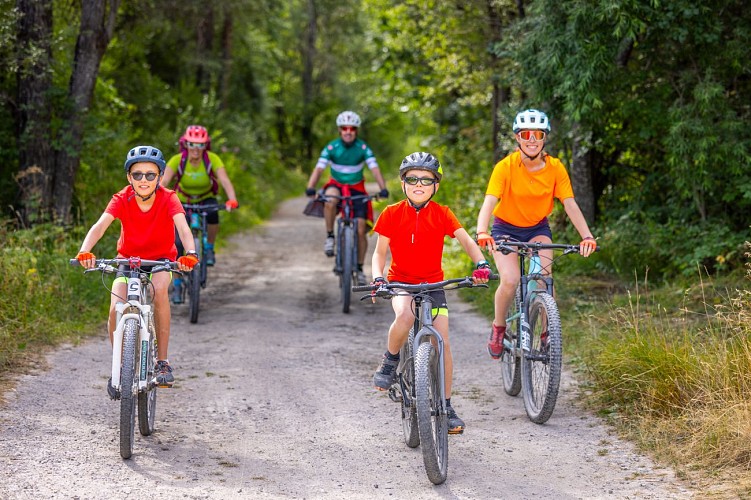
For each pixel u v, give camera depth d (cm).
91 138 1215
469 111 2294
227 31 2967
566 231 1184
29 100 1159
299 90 4831
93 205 1352
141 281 514
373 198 1039
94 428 544
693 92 933
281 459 499
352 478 467
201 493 439
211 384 673
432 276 495
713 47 952
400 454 509
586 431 546
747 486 429
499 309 618
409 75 2309
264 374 711
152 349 516
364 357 786
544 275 587
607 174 1241
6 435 520
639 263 1045
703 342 623
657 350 599
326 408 611
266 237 2002
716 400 519
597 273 1081
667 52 998
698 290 894
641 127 1038
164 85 2534
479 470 480
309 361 763
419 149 2495
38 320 800
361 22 4444
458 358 780
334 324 956
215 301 1117
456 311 1033
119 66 2234
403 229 481
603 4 860
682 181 958
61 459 482
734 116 927
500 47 1120
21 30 1134
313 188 1045
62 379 665
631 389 583
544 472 475
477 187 1719
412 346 481
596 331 759
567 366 707
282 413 597
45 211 1165
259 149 3566
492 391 662
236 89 3662
